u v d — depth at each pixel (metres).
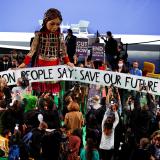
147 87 15.08
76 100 15.58
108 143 14.18
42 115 13.84
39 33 12.71
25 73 14.30
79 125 14.20
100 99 16.44
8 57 20.34
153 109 15.34
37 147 13.12
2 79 14.65
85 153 12.91
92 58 18.14
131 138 13.88
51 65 13.70
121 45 21.08
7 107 14.46
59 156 13.24
